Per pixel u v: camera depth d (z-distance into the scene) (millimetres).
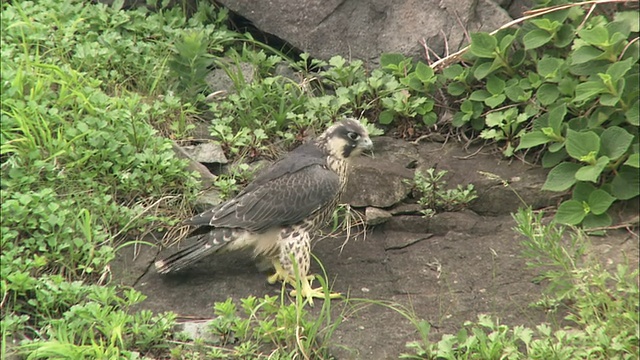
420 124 12938
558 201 11711
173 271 10664
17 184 10945
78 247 10602
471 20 13344
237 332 9562
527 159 12273
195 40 12773
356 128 10680
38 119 11492
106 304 9797
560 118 11625
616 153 11344
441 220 11547
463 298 10359
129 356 9273
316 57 13883
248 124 12633
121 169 11523
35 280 9969
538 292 10367
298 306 9547
